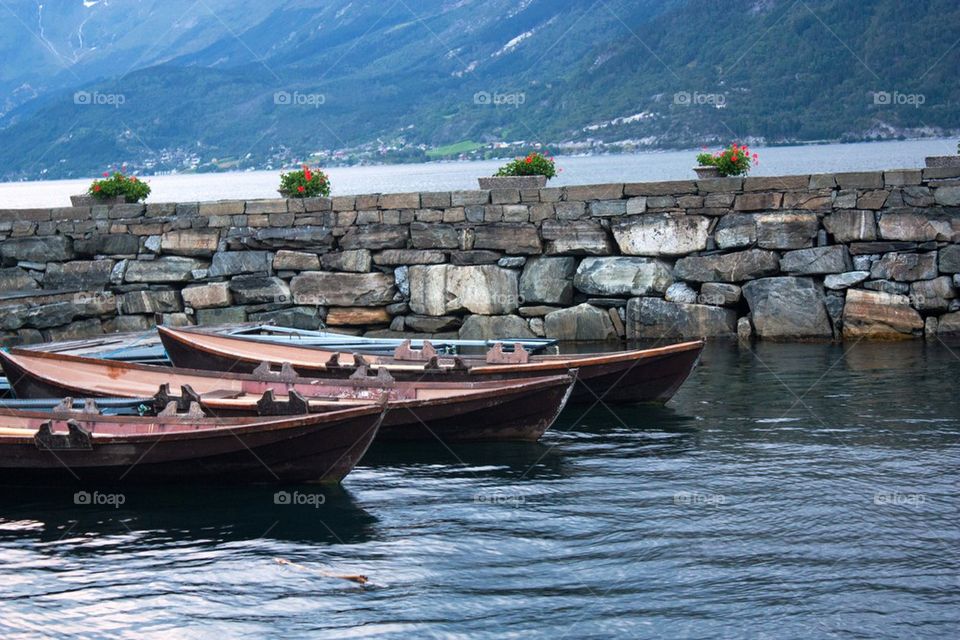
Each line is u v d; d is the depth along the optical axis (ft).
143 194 69.82
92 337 60.13
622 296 61.31
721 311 59.57
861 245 57.52
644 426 43.68
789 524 32.07
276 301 65.41
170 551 31.17
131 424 36.91
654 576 28.71
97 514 34.40
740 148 60.39
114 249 67.46
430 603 27.40
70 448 35.04
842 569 28.81
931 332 57.11
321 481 36.40
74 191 428.56
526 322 62.13
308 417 34.40
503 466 38.73
